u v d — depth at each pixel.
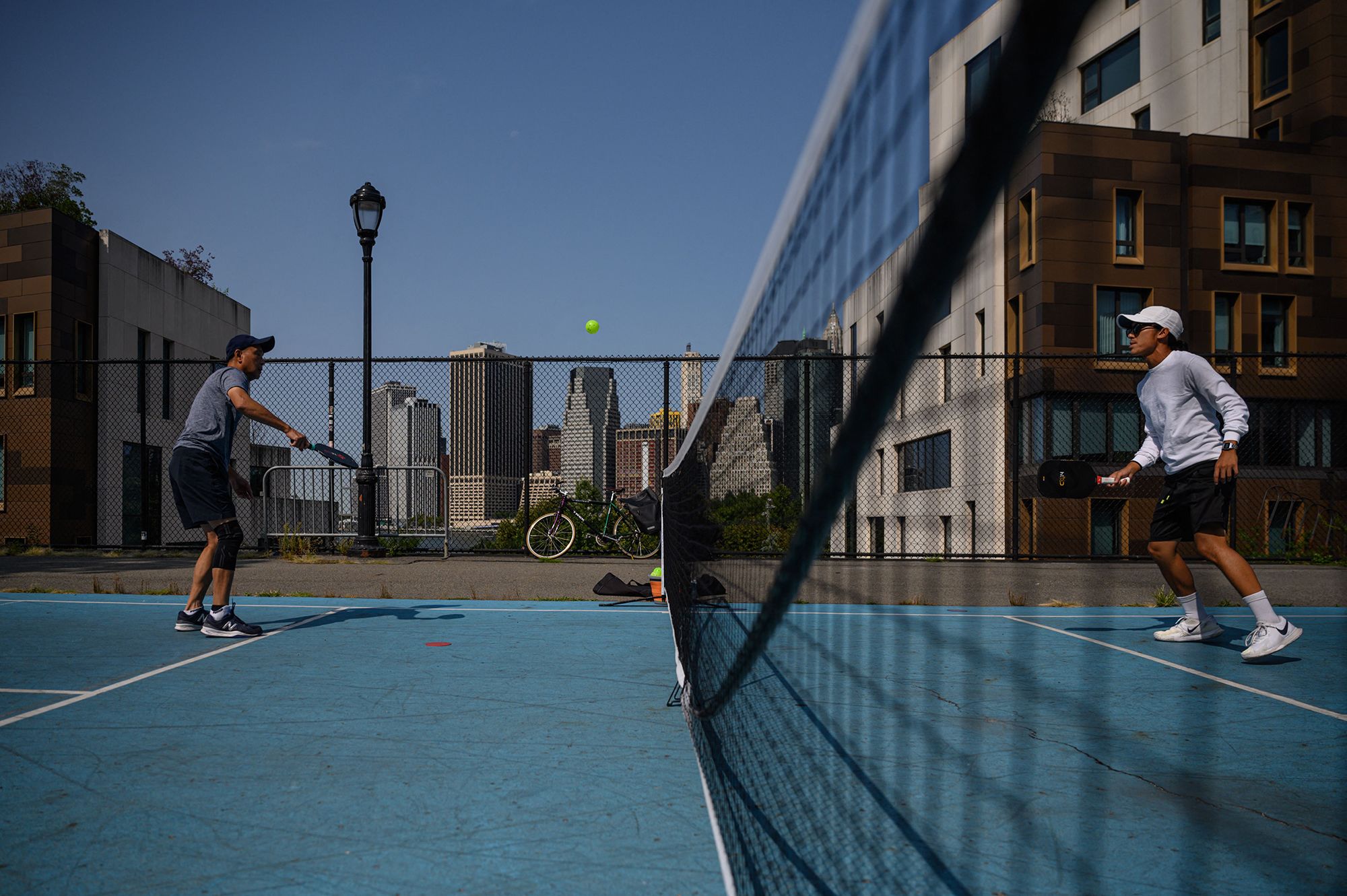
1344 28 20.80
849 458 1.38
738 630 2.98
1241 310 20.52
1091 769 3.02
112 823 2.50
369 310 11.80
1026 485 11.72
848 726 3.38
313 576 9.16
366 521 11.50
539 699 4.04
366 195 11.63
